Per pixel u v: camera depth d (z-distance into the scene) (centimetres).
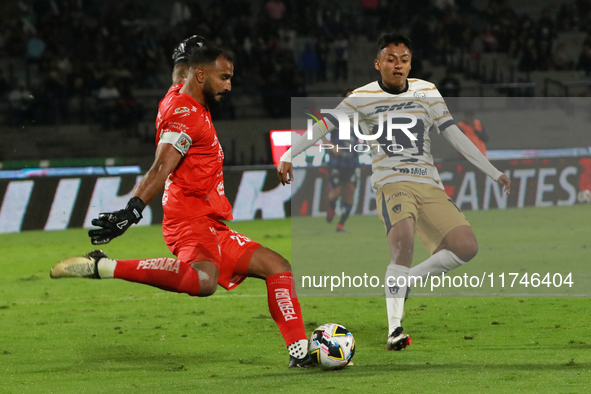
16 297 2914
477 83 8756
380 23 9294
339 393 1376
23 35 8631
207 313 2491
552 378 1470
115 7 9144
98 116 7712
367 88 1991
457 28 9125
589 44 9056
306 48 8669
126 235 5006
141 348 1939
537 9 10175
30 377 1608
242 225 5328
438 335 2034
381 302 2661
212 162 1627
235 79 8475
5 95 7825
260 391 1406
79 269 1526
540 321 2209
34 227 5303
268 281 1653
